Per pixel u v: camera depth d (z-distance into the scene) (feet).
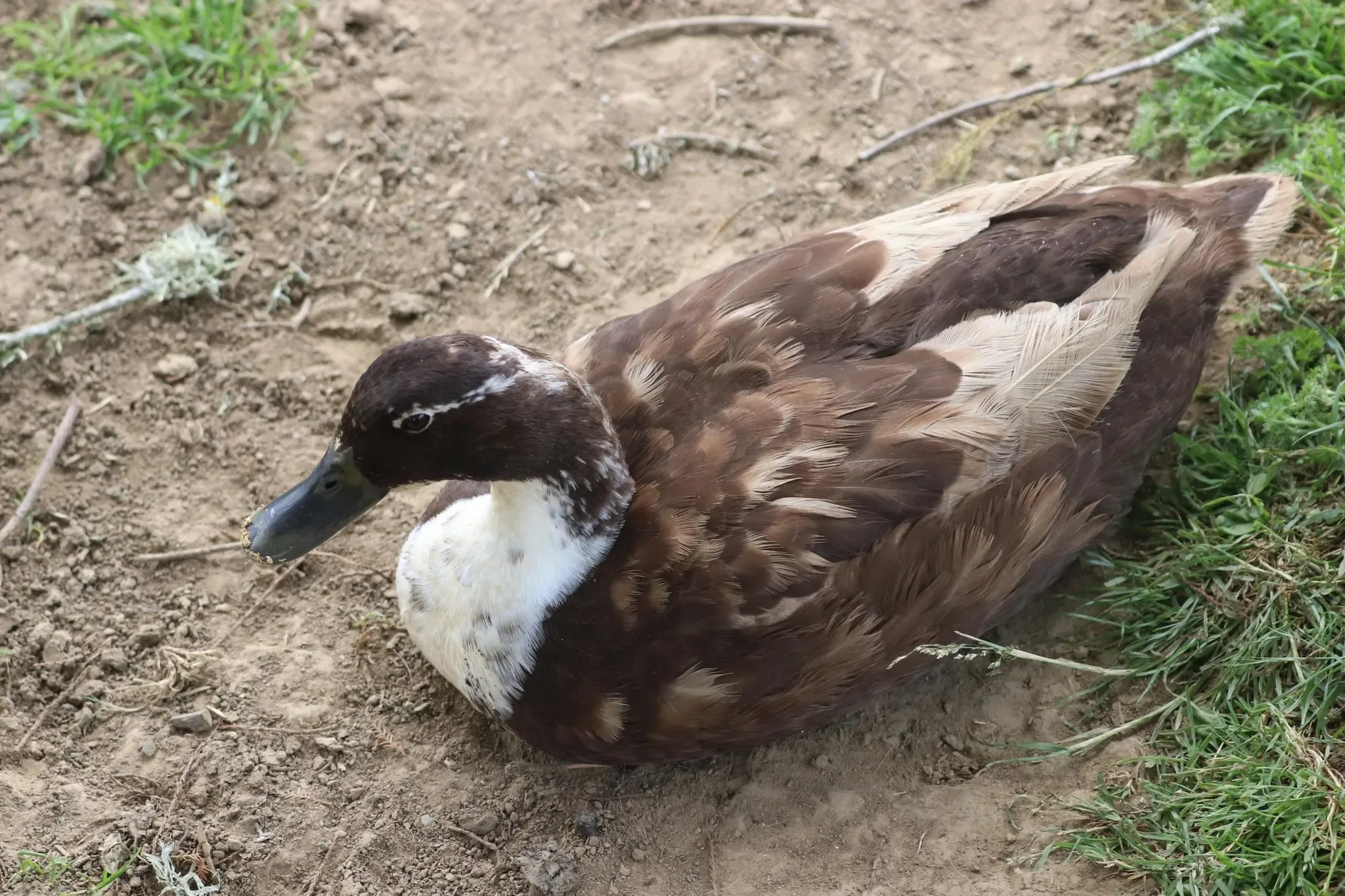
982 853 13.88
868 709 15.14
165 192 19.48
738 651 13.17
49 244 18.89
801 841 14.20
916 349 13.53
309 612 16.19
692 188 19.53
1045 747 14.48
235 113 20.21
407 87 20.43
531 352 13.24
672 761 14.47
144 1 21.21
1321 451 15.16
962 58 20.52
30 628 15.81
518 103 20.33
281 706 15.35
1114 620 15.48
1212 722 14.12
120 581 16.26
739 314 13.89
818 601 13.08
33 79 20.36
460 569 14.20
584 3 21.11
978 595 13.88
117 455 17.25
